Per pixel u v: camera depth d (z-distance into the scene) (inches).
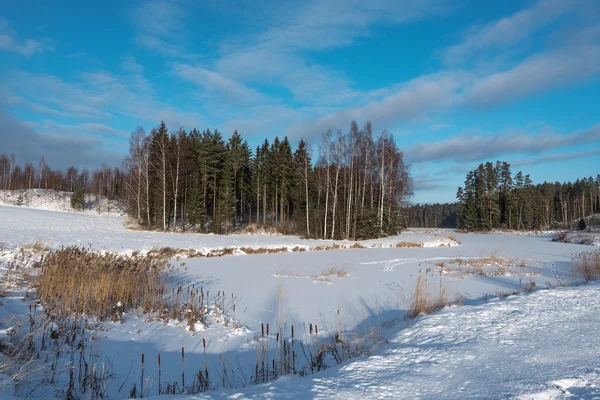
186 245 965.8
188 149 1704.0
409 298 436.5
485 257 943.0
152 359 238.8
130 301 374.3
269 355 254.4
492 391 133.3
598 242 1419.8
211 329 313.1
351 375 158.7
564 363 160.6
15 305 293.4
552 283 530.0
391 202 1846.7
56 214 1636.3
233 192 1743.4
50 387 173.5
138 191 1620.3
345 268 709.9
